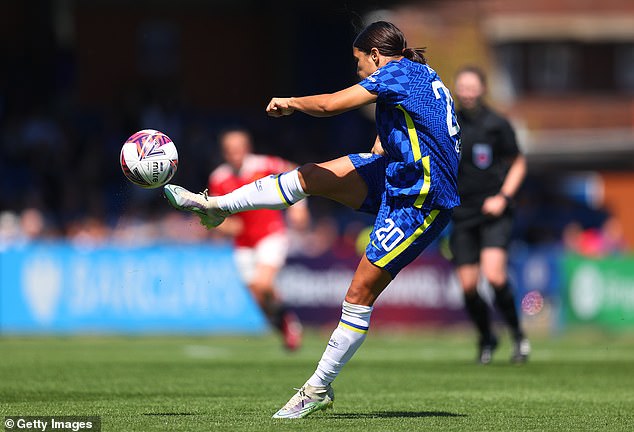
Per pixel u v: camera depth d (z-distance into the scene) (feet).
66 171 275.59
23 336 180.96
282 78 349.41
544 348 157.69
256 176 146.72
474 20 387.55
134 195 256.32
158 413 73.87
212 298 192.13
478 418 72.54
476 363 124.98
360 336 70.59
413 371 113.29
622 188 387.34
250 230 147.43
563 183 383.65
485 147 117.70
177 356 135.95
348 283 204.13
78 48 351.67
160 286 190.08
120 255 188.85
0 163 276.82
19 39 327.88
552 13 426.92
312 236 232.53
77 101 346.54
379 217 70.13
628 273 207.21
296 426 66.28
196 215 72.69
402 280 205.46
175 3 356.38
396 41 71.26
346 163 72.28
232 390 92.53
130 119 296.10
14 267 185.06
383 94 68.28
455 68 378.73
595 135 423.64
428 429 66.08
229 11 357.61
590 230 299.99
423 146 68.74
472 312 122.21
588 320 204.03
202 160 291.38
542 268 210.38
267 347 157.99
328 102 67.36
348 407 79.00
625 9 431.84
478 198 118.73
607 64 433.07
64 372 109.81
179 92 342.23
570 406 80.84
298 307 201.36
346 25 342.23
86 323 187.21
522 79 426.92
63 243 209.56
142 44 355.15
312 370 114.32
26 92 320.09
